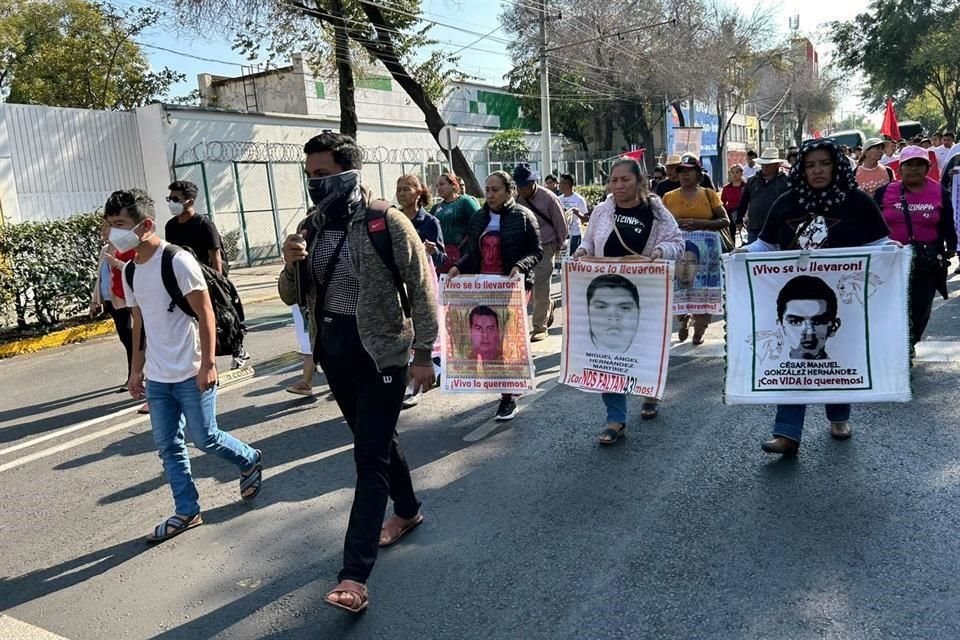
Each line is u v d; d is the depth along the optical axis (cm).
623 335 496
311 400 649
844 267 419
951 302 845
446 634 295
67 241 1087
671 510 387
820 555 332
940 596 295
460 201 715
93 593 347
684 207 728
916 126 3153
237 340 427
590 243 510
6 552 396
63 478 503
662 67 3300
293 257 318
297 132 2234
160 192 1894
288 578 348
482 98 3491
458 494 426
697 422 520
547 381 656
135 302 400
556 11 2502
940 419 487
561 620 298
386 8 1812
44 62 2473
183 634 309
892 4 3925
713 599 304
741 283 434
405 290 324
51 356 962
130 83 2708
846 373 423
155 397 390
